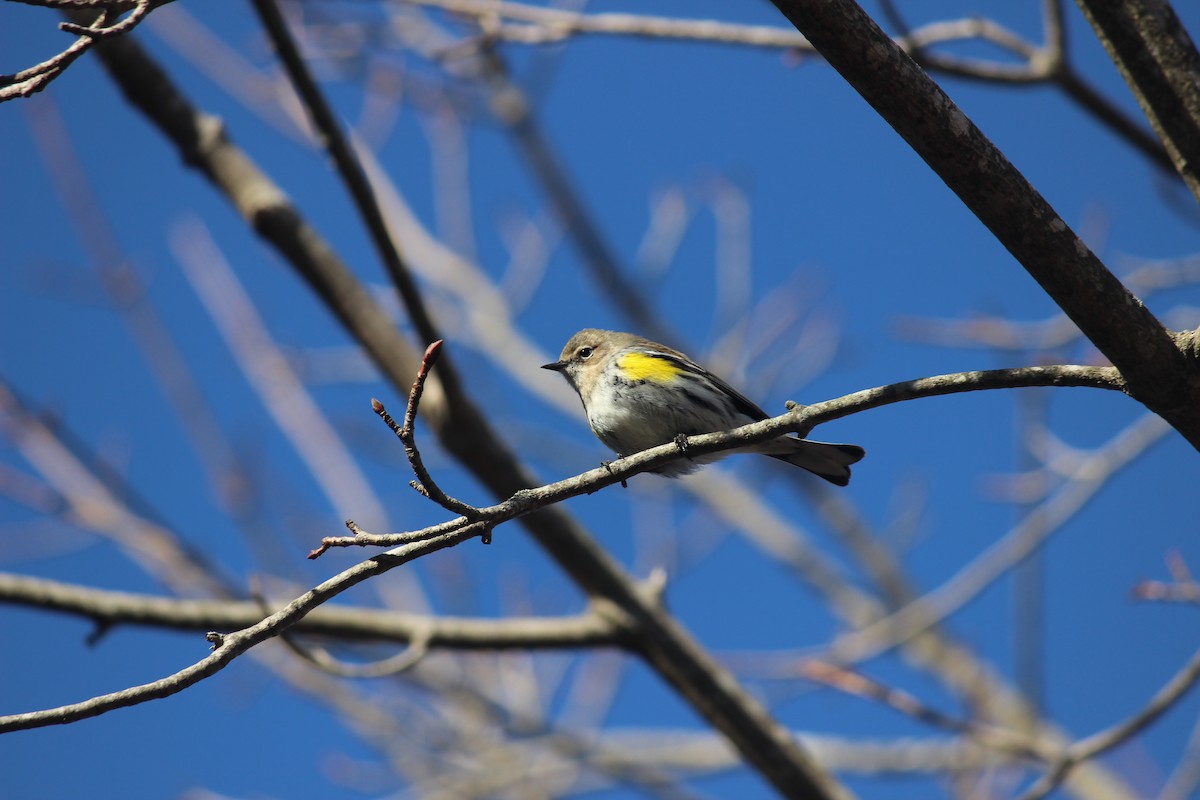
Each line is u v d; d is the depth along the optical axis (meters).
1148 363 5.81
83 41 5.42
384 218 9.52
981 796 12.43
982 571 13.18
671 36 11.12
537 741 14.32
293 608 5.91
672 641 10.55
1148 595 9.63
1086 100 10.51
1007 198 5.60
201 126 11.69
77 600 9.58
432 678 14.88
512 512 6.48
